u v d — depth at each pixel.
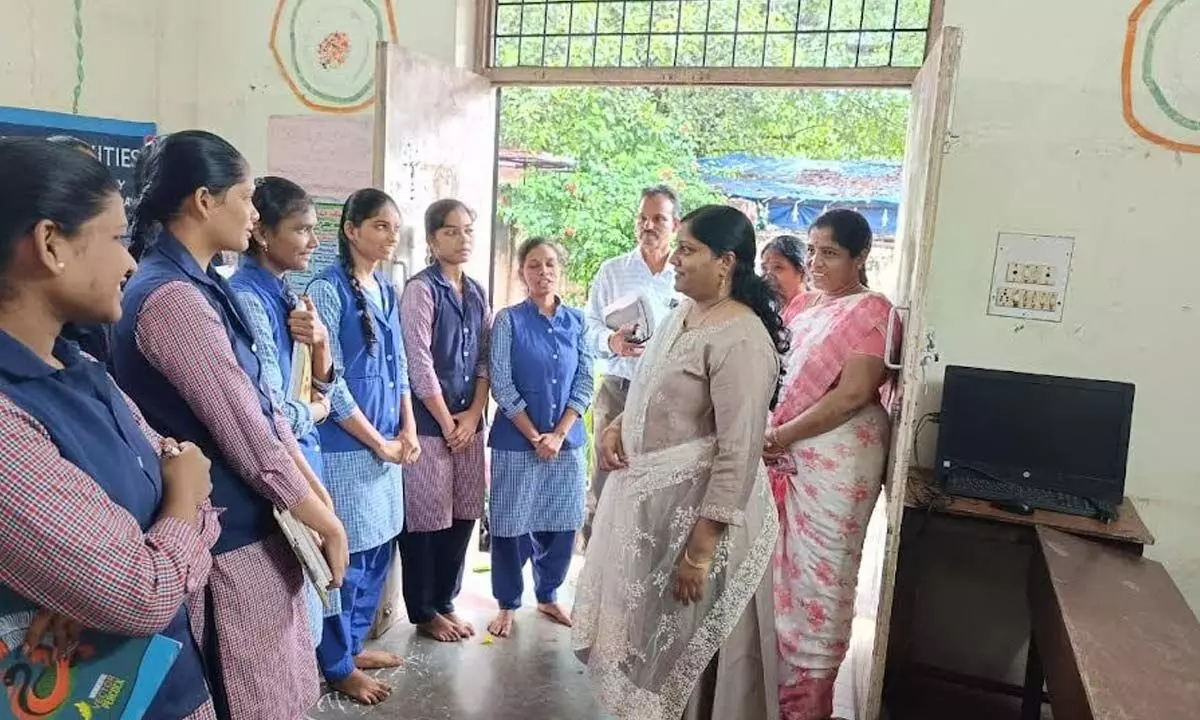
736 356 1.78
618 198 4.98
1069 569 2.00
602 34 3.12
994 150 2.54
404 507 2.62
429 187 2.81
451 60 3.12
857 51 2.80
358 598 2.52
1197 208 2.42
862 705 2.40
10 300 0.93
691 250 1.83
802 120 4.86
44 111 3.09
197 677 1.19
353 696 2.40
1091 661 1.53
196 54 3.45
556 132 4.99
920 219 2.07
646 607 1.93
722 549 1.89
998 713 2.58
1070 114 2.48
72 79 3.21
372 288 2.41
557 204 5.01
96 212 0.94
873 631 2.35
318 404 2.07
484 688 2.50
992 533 2.38
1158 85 2.41
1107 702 1.37
